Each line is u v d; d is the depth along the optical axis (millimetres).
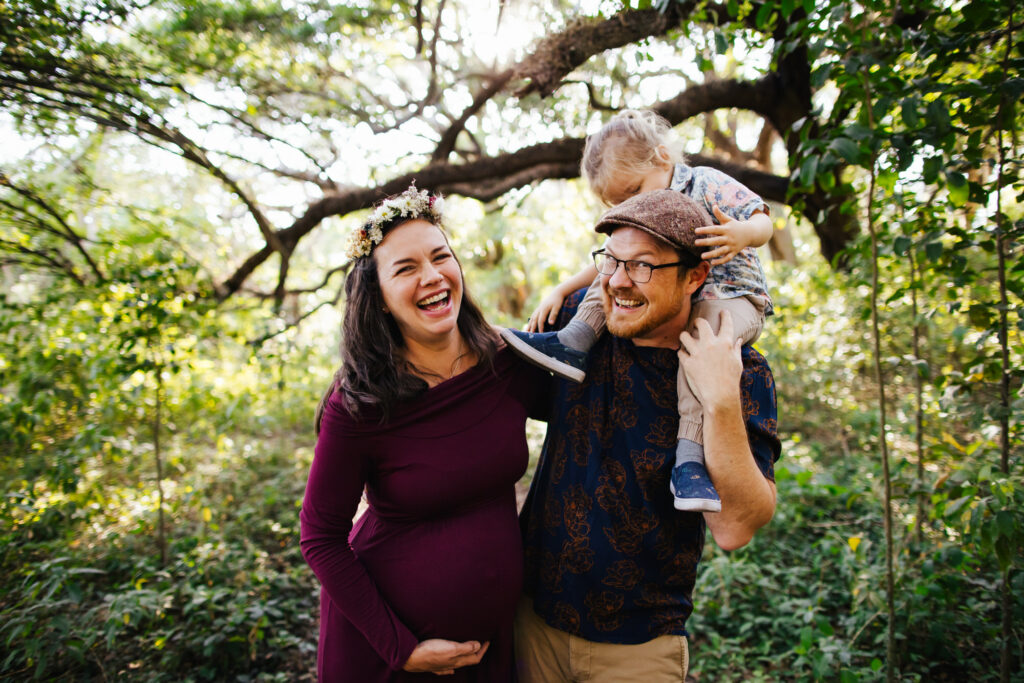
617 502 1636
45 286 4938
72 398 4461
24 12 3561
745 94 5055
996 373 2266
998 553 1983
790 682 2781
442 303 1621
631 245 1515
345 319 1657
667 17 3627
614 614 1649
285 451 5758
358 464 1645
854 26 2316
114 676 2758
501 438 1691
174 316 4090
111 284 4121
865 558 3055
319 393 6961
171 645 2994
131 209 4695
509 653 1786
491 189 6055
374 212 1654
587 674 1699
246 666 3008
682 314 1627
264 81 4828
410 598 1655
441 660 1616
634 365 1671
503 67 4559
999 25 2045
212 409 5391
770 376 1658
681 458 1531
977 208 2643
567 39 3840
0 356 4559
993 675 2516
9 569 3268
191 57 4480
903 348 4762
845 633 3008
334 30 4637
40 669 2520
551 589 1712
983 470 2062
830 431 5844
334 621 1750
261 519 4422
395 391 1589
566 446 1740
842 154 2119
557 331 1769
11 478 4000
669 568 1659
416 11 4555
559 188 8539
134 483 4742
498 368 1745
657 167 1980
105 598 3113
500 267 8891
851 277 3387
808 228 8570
